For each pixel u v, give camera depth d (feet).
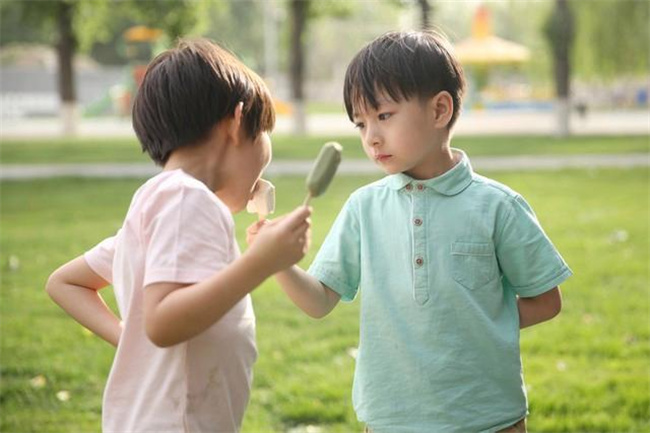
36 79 203.72
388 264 9.95
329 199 48.57
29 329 23.12
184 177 7.92
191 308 7.20
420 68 9.37
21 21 116.26
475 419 9.65
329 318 24.09
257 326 23.29
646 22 134.41
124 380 8.11
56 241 36.50
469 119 147.13
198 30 115.24
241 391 8.30
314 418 17.19
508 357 9.81
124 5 115.44
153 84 8.29
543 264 9.93
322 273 10.29
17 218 43.42
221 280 7.22
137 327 7.99
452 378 9.62
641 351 20.63
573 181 54.75
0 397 18.25
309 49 281.74
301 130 109.19
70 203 48.93
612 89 198.70
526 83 260.83
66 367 19.93
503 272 10.08
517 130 112.57
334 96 259.39
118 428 8.09
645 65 137.18
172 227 7.55
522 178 56.59
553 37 96.12
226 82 8.22
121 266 8.14
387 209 10.09
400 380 9.78
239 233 36.83
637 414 16.96
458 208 9.83
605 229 37.22
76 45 116.47
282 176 61.36
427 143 9.55
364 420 10.05
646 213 41.42
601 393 17.84
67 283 9.25
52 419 17.24
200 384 7.96
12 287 28.17
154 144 8.37
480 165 65.26
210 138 8.25
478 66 168.25
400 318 9.81
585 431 16.25
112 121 162.40
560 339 21.52
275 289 27.25
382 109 9.43
